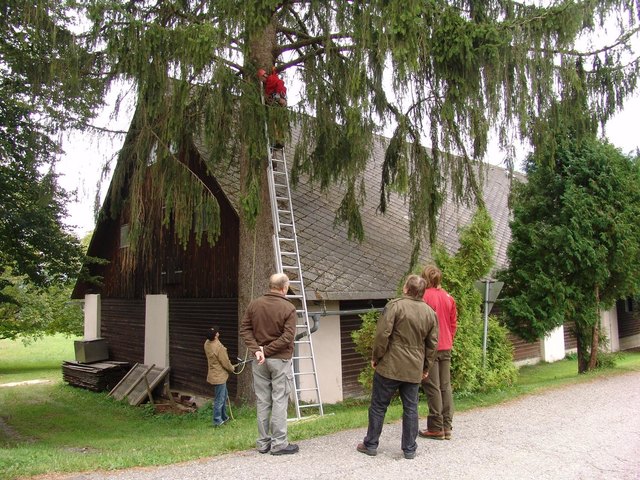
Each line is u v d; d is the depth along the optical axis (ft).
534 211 37.63
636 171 37.24
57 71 23.90
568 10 23.56
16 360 84.02
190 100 25.18
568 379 31.78
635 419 21.11
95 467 15.21
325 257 35.29
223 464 15.40
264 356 16.19
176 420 34.83
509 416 21.68
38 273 43.50
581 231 35.22
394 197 49.34
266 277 30.73
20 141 33.12
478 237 28.55
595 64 27.14
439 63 24.03
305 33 31.07
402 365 15.56
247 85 24.80
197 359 40.96
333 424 20.40
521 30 23.82
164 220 28.60
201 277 40.73
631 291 37.93
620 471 15.15
